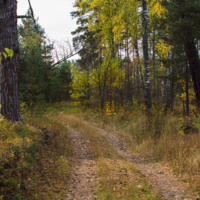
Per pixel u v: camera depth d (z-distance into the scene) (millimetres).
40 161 4867
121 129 11000
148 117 9094
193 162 4980
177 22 8828
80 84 21250
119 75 17594
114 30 14539
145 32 11836
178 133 7500
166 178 4695
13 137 5020
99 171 5137
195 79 9828
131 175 4887
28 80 15039
